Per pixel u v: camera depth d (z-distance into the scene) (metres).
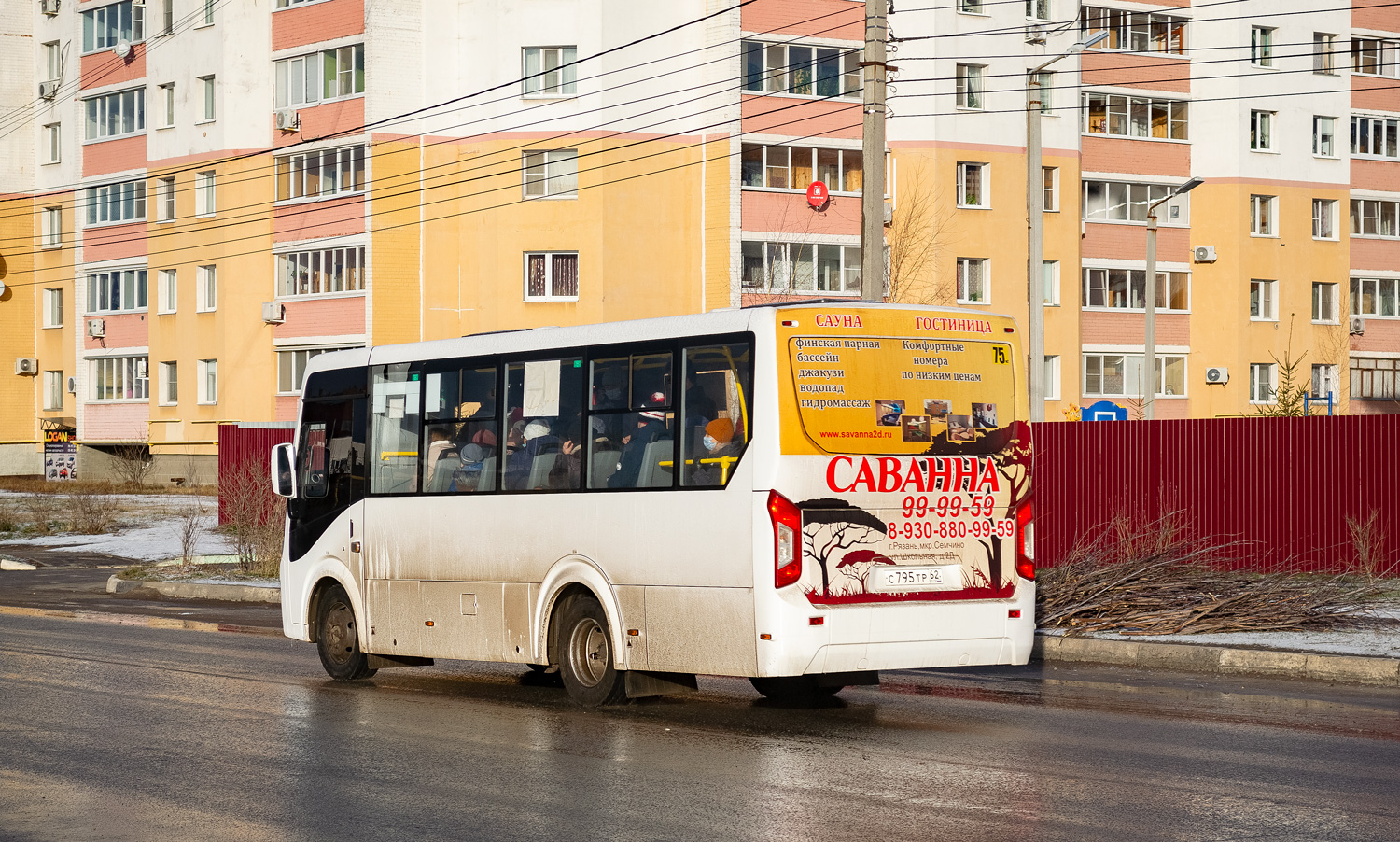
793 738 9.65
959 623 10.16
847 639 9.77
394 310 45.34
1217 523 20.41
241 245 49.06
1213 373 50.06
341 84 46.78
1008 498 10.48
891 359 10.16
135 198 54.41
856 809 7.47
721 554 9.94
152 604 20.64
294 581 13.43
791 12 44.59
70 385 57.47
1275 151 51.00
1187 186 31.86
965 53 45.78
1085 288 49.22
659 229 44.38
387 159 45.31
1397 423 19.28
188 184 50.94
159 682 12.56
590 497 10.87
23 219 58.75
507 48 44.19
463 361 12.05
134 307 54.50
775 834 6.97
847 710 10.91
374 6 44.97
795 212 44.78
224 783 8.25
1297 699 11.31
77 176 56.72
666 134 44.28
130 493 48.41
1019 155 46.59
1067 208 47.31
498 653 11.55
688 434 10.27
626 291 44.03
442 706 11.28
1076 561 16.81
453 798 7.81
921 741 9.53
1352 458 19.55
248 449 31.98
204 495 46.69
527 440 11.48
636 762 8.83
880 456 10.03
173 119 52.09
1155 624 14.52
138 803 7.76
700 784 8.13
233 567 24.61
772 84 44.62
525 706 11.27
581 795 7.86
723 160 44.03
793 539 9.68
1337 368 51.66
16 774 8.55
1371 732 9.80
